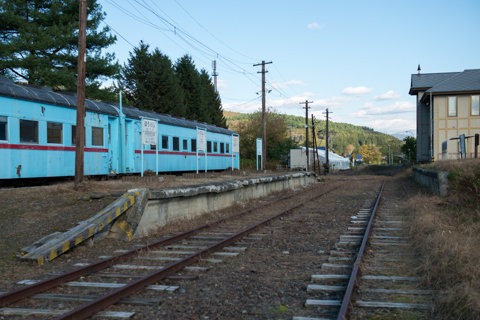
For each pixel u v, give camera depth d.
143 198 9.11
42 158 13.54
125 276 5.74
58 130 14.29
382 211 13.31
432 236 7.64
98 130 16.31
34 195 10.62
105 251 7.59
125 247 7.95
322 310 4.45
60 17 25.34
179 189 10.91
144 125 16.36
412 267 6.19
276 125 55.41
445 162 21.14
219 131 28.86
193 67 51.72
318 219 11.87
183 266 6.26
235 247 7.89
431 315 4.23
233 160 31.12
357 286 5.20
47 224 8.48
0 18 23.22
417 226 9.16
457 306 4.24
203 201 12.74
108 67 26.88
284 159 55.06
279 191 22.03
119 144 17.78
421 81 46.66
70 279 5.55
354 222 10.95
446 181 14.30
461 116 38.25
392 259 6.72
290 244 8.30
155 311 4.46
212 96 56.66
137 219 8.84
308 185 29.70
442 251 6.17
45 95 13.92
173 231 9.80
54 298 4.82
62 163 14.41
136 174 19.30
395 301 4.68
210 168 27.08
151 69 42.19
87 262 6.73
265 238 8.93
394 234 9.12
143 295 4.96
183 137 23.28
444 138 38.59
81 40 11.97
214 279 5.70
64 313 4.30
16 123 12.59
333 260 6.72
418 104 45.97
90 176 15.98
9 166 12.32
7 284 5.50
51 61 25.14
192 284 5.46
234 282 5.59
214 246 7.51
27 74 24.38
